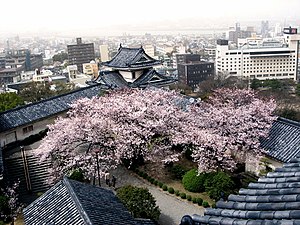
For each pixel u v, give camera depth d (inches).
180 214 862.5
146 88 1492.4
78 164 1013.2
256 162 983.0
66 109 1395.2
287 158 882.1
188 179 967.6
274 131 1000.2
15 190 965.8
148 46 7647.6
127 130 1023.6
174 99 1311.5
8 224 842.2
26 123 1235.2
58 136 1018.1
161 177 1053.8
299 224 222.1
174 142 1034.1
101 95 1467.8
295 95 2514.8
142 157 1127.0
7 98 1547.7
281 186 277.9
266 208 254.1
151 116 1088.2
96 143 1047.0
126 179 1062.4
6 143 1198.3
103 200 601.6
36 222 551.5
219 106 1233.4
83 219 505.0
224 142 954.7
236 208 266.7
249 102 1391.5
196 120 1088.8
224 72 3757.4
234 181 927.7
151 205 805.9
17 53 7308.1
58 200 580.4
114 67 1652.3
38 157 1102.4
